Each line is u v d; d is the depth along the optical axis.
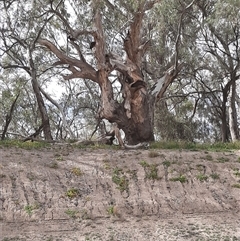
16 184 10.02
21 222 8.75
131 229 8.65
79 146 13.77
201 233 8.45
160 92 16.81
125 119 15.26
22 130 25.72
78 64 15.56
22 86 21.86
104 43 15.24
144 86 15.38
